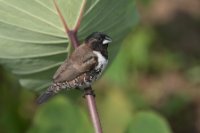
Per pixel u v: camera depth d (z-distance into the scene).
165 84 4.39
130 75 3.91
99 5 3.36
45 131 3.52
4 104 3.70
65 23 3.36
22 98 3.72
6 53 3.40
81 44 3.38
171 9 5.17
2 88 3.70
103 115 3.83
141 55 3.91
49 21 3.36
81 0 3.35
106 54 3.38
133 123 3.49
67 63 3.37
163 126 3.48
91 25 3.38
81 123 3.52
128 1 3.39
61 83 3.36
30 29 3.37
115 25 3.41
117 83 3.84
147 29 4.13
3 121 3.69
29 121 3.71
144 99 3.91
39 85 3.46
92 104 3.33
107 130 3.82
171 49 4.75
